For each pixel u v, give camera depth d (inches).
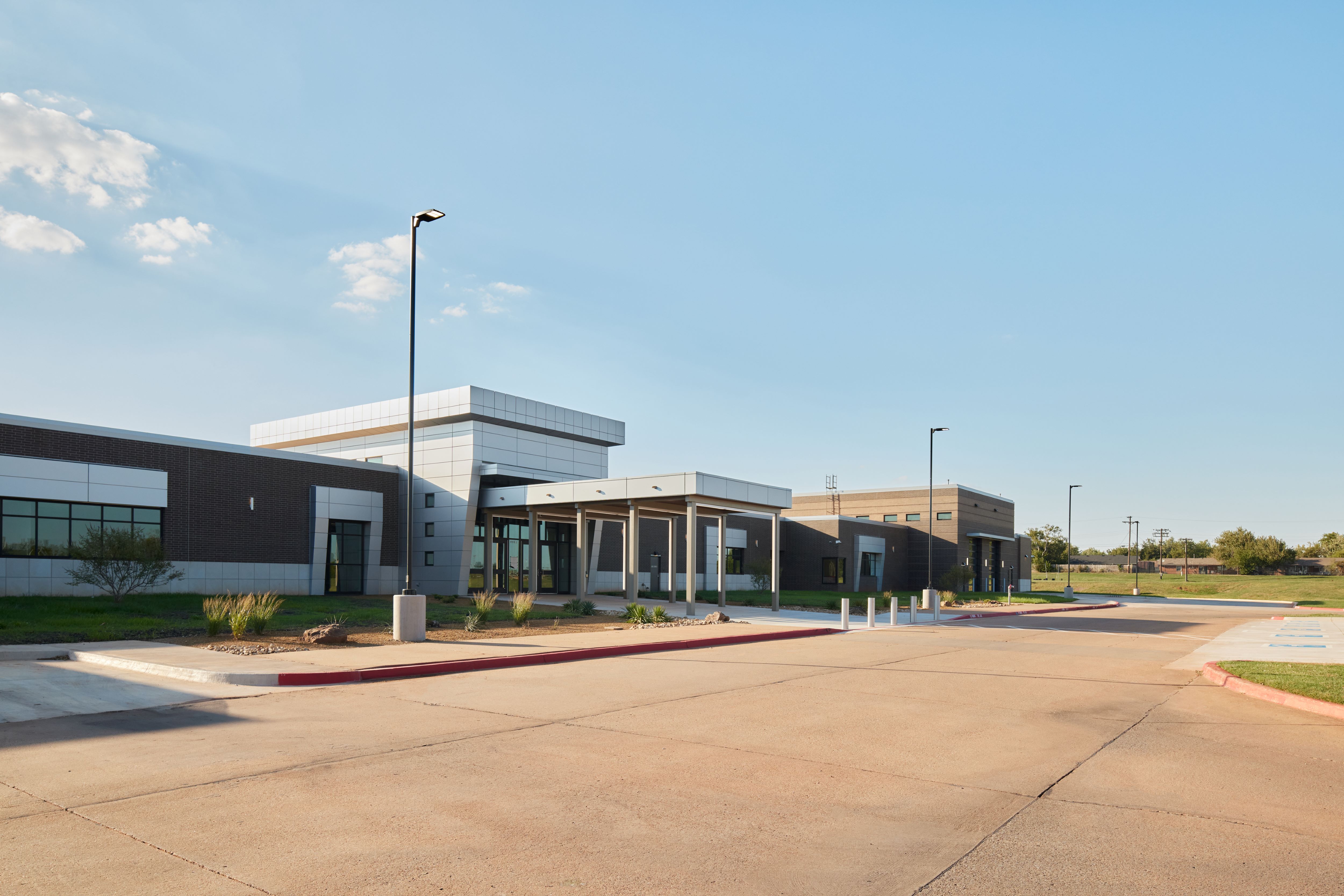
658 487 1354.6
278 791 288.4
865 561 2610.7
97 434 1181.7
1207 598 2775.6
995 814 272.5
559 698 495.2
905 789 303.6
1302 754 364.5
